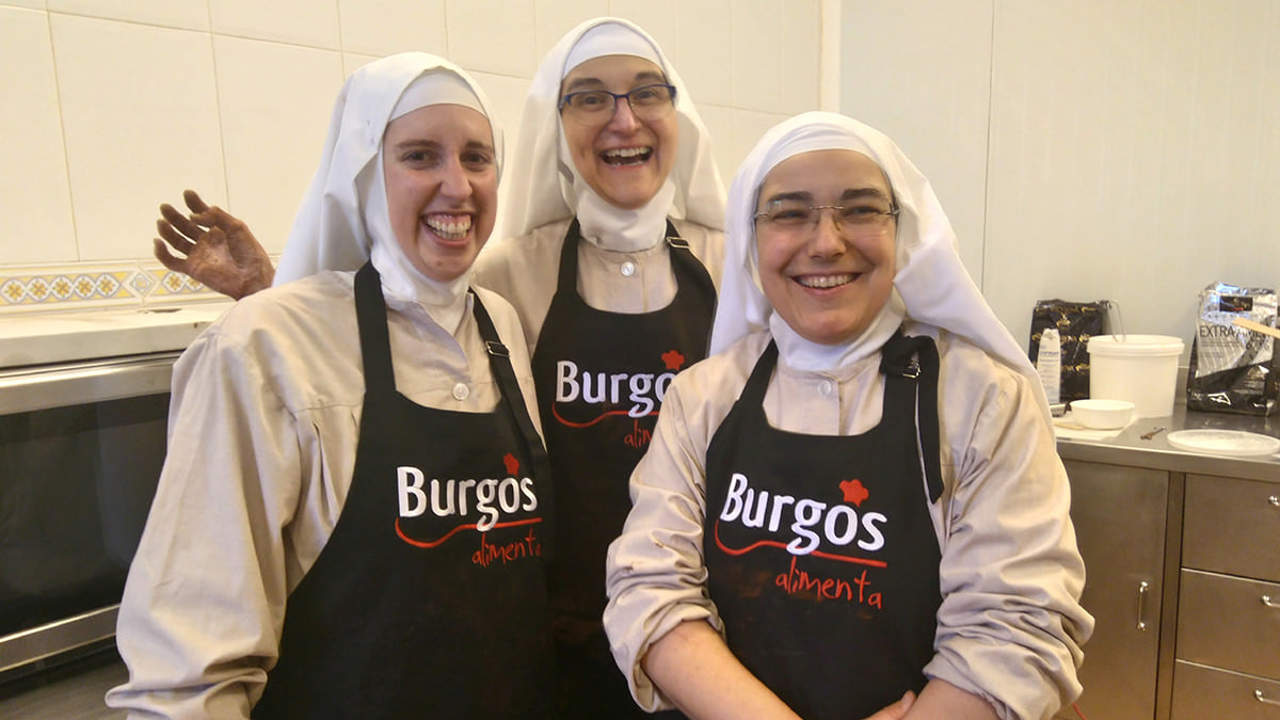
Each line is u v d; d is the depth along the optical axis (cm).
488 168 102
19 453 103
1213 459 176
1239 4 209
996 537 86
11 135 133
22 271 135
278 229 165
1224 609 180
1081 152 235
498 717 99
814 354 100
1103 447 190
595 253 130
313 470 92
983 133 250
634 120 122
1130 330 234
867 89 272
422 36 182
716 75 245
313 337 96
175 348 118
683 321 128
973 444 91
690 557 100
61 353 107
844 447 95
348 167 98
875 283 95
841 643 90
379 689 92
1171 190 223
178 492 87
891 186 96
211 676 82
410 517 94
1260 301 207
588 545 124
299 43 165
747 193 99
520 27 200
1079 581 87
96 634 110
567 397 124
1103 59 228
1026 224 246
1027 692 80
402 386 99
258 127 161
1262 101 209
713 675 89
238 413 90
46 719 102
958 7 250
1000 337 96
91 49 140
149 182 148
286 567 94
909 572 90
